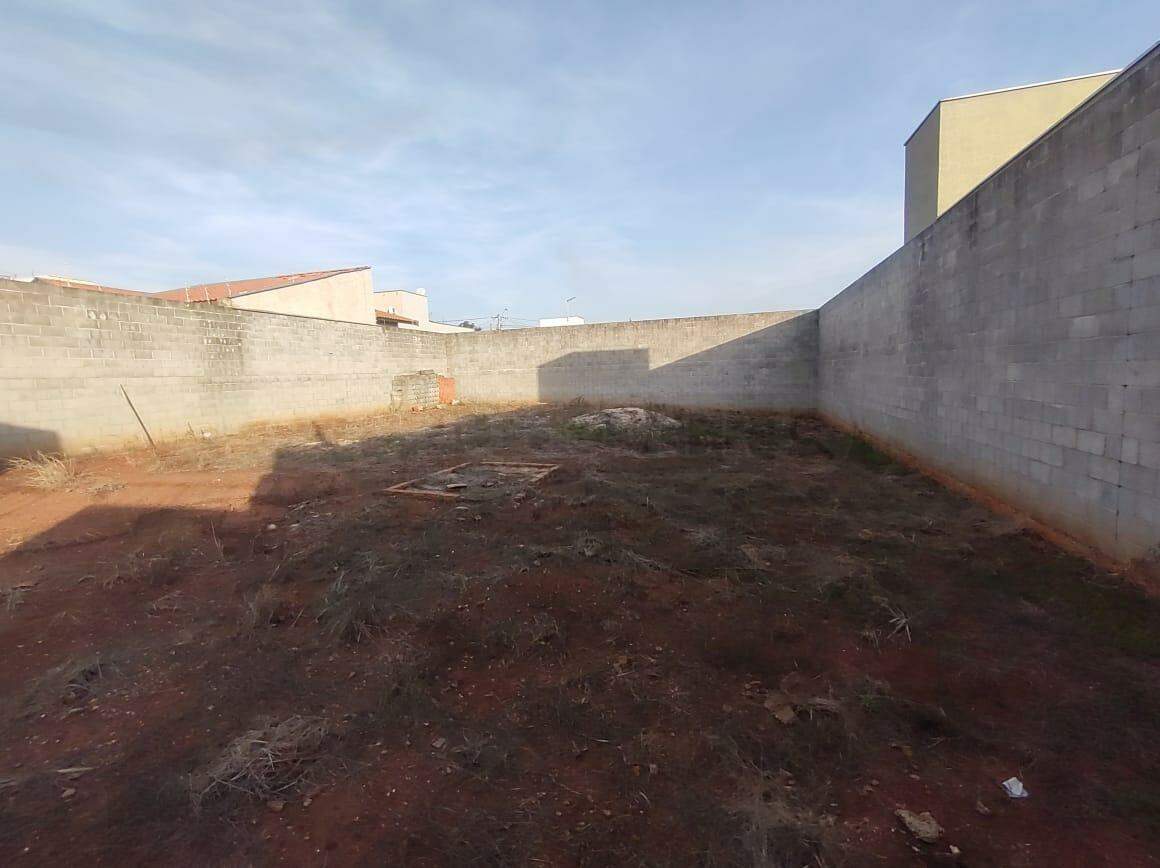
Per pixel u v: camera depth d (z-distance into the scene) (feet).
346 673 8.76
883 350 27.78
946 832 5.54
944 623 9.91
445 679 8.55
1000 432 16.25
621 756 6.73
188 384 32.04
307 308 57.62
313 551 14.20
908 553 13.48
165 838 5.63
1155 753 6.53
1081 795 5.96
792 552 13.62
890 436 26.81
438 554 13.73
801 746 6.82
